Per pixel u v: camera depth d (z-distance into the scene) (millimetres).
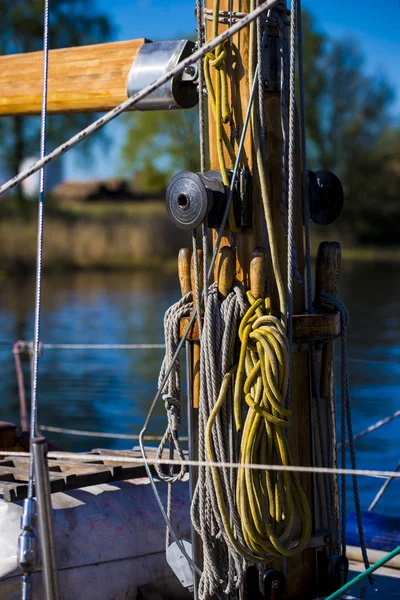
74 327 18719
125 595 3055
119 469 3195
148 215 37812
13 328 18641
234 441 2752
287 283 2844
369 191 44438
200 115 2883
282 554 2721
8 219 37438
